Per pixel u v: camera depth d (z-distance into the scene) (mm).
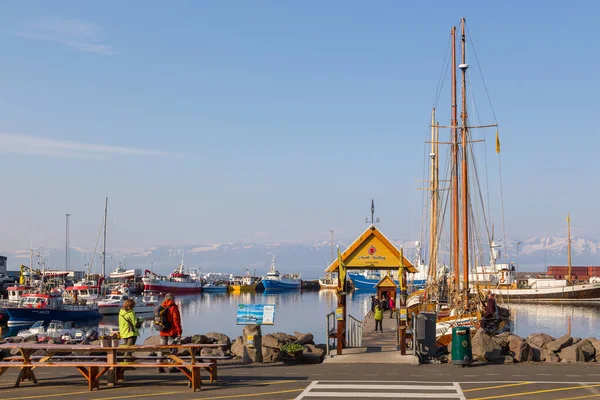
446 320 41812
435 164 79250
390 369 23031
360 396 17547
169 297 22188
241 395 17750
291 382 19875
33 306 87000
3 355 26672
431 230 78688
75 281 161375
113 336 19547
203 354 26344
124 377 20828
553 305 123938
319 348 31688
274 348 27406
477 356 25578
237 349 26781
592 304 124750
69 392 18281
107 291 138875
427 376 21156
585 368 23344
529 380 20234
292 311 114500
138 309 105562
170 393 18109
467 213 56594
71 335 60750
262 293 189500
